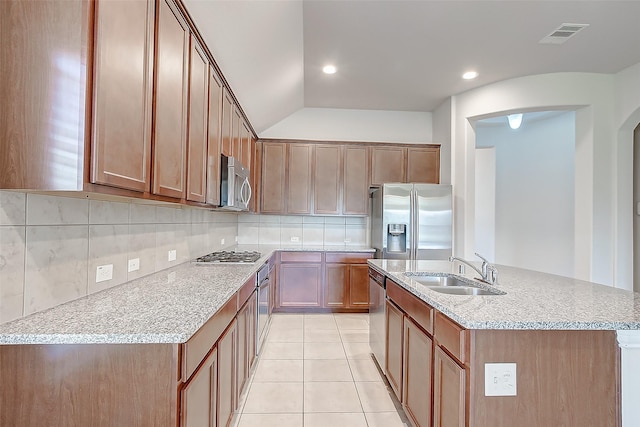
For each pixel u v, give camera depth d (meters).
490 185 5.72
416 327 1.88
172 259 2.58
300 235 4.93
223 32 2.23
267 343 3.35
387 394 2.42
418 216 4.15
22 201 1.22
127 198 1.46
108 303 1.49
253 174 4.35
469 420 1.31
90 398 1.12
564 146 5.08
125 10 1.25
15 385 1.12
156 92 1.49
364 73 3.71
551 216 5.22
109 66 1.15
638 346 1.34
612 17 2.64
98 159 1.10
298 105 4.68
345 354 3.10
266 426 2.04
